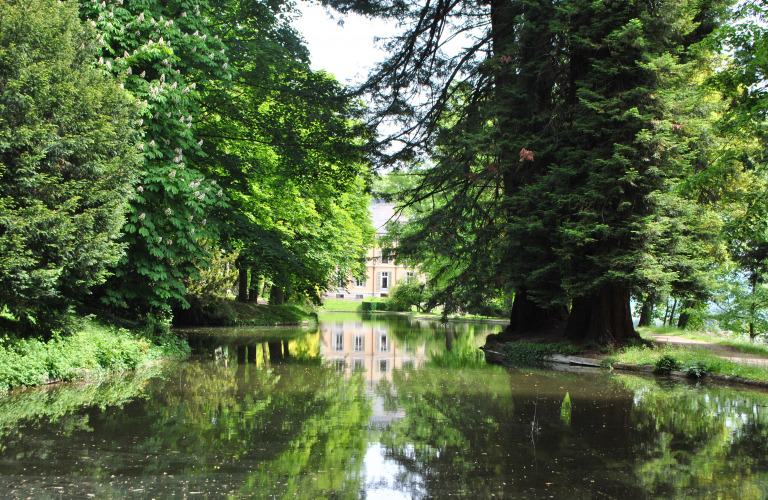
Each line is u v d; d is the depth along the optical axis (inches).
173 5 517.3
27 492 175.8
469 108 710.5
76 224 333.1
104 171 357.4
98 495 174.6
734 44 435.2
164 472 199.3
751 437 267.1
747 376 445.1
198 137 619.5
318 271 1209.4
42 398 329.4
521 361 606.5
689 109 521.3
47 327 378.0
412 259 713.6
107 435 249.4
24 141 309.3
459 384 427.8
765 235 699.4
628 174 506.6
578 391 402.3
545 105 653.9
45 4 342.0
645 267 510.0
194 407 316.8
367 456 227.0
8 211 299.3
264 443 242.5
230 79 543.5
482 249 680.4
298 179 740.7
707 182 472.4
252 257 655.1
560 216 560.4
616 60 550.3
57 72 338.0
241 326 1079.0
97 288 490.3
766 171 529.7
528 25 589.3
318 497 178.4
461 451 237.1
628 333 607.5
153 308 577.0
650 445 250.8
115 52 472.1
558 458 228.2
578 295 548.4
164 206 487.5
